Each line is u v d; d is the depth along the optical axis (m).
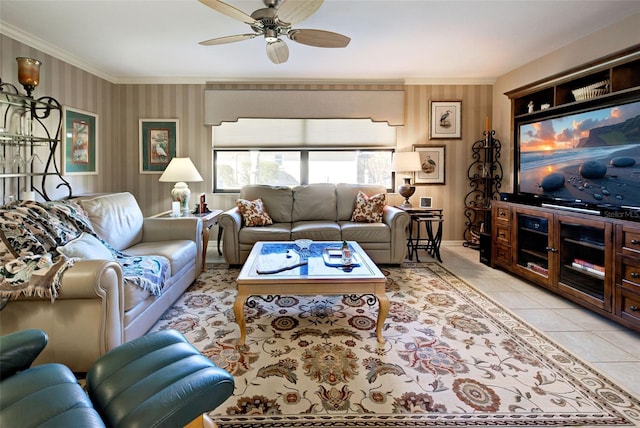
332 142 4.79
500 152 4.67
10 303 1.68
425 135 4.80
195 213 4.04
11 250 1.83
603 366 1.88
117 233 2.82
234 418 1.49
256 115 4.63
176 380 1.12
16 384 1.06
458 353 2.02
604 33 3.07
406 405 1.57
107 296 1.72
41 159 3.38
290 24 2.16
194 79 4.57
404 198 4.74
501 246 3.66
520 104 3.70
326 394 1.65
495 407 1.55
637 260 2.17
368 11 2.74
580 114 2.77
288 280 2.10
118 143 4.62
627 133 2.38
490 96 4.80
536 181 3.27
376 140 4.80
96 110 4.20
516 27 3.06
